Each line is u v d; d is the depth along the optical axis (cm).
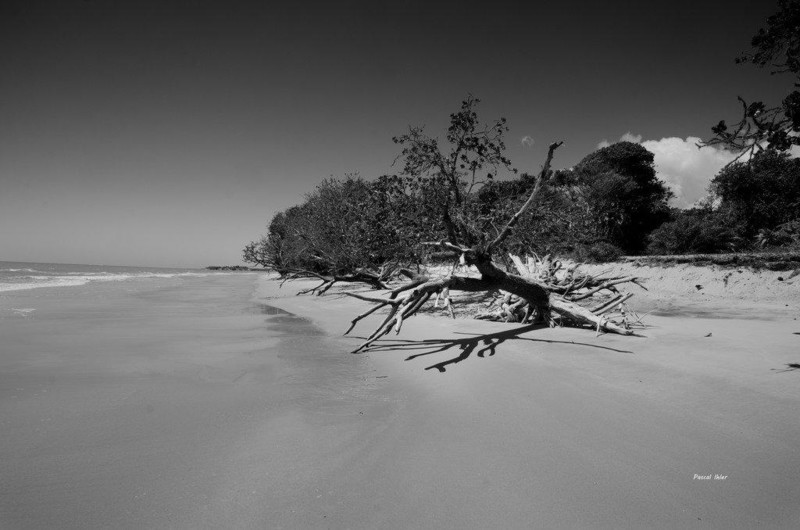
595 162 3934
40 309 1336
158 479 309
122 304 1587
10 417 429
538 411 439
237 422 421
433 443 370
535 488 295
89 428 402
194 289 2672
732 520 256
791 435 363
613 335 809
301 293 2297
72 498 284
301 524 256
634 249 3634
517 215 917
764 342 707
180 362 674
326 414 444
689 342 720
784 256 1619
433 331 955
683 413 419
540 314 1017
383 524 257
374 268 2047
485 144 1020
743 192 2827
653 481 301
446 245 1001
